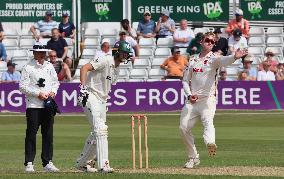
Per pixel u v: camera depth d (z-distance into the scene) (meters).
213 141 40.88
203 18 93.00
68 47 89.12
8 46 91.44
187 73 41.53
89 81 39.28
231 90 80.44
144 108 80.88
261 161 45.56
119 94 81.00
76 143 58.59
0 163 46.50
